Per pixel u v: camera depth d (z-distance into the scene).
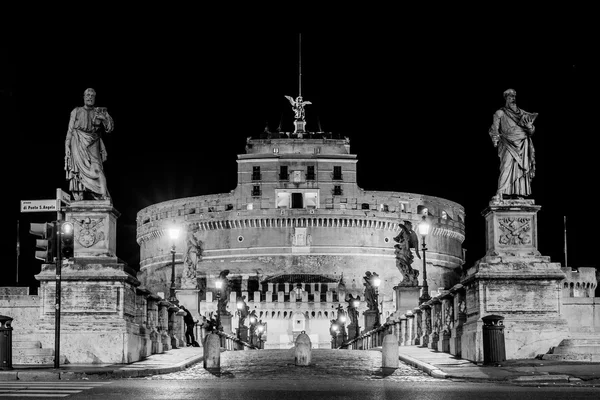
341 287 157.25
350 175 178.62
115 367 25.81
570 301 35.47
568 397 17.42
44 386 20.11
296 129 186.75
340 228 174.50
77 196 29.30
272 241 174.50
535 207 28.97
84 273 28.05
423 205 181.50
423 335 40.31
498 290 28.03
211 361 28.94
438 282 179.62
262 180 177.75
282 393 18.70
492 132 29.84
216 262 175.75
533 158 29.69
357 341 76.06
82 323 27.84
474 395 17.98
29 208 27.17
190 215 178.62
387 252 176.75
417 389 19.80
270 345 152.50
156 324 35.28
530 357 27.39
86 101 29.41
